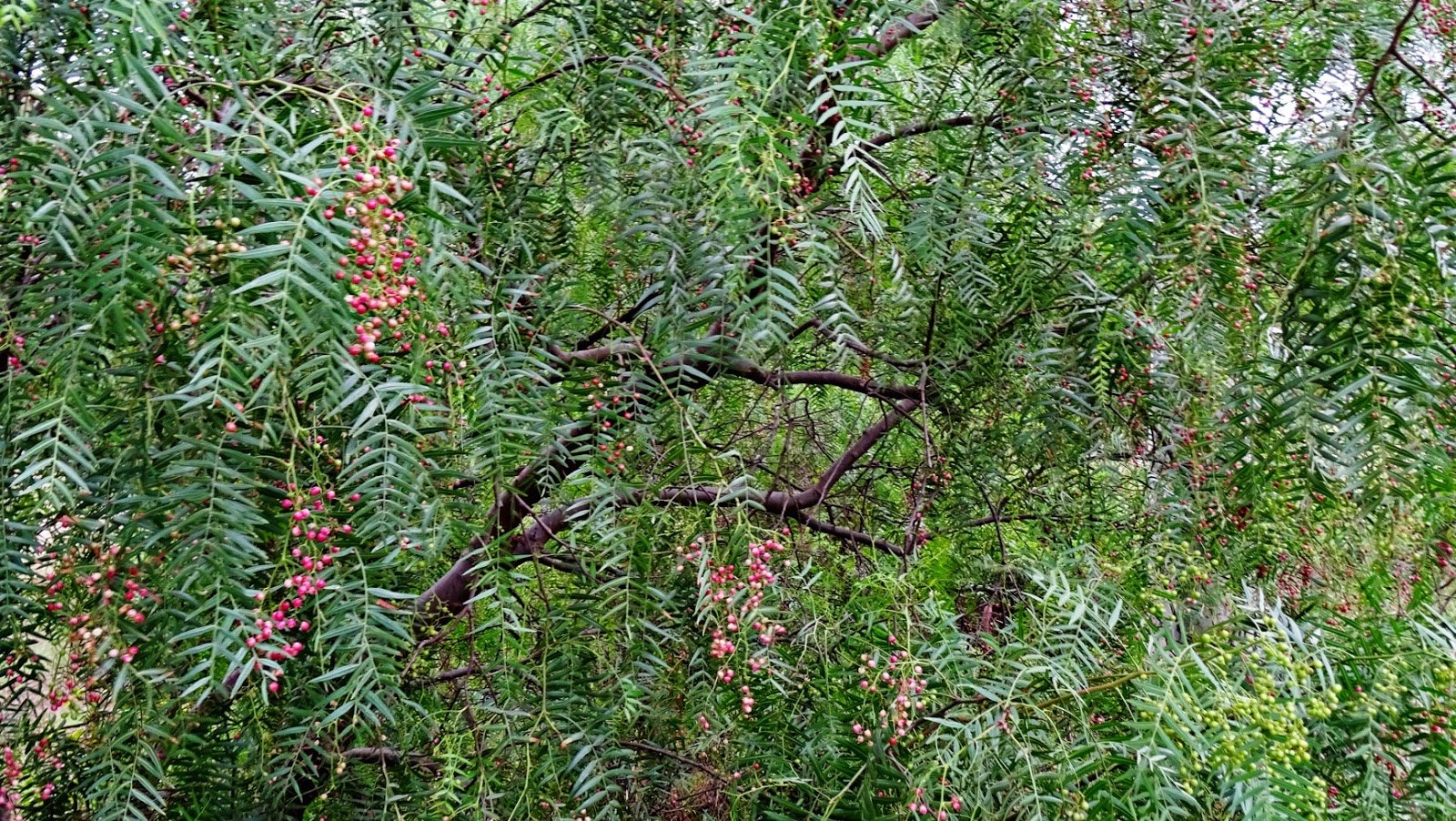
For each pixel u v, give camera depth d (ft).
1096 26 6.32
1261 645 4.77
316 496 3.79
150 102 3.37
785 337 4.62
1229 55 5.59
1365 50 6.01
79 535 3.59
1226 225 5.16
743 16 4.40
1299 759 4.27
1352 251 4.37
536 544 6.17
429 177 3.45
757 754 5.96
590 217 6.72
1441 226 4.42
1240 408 5.04
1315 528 5.43
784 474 10.28
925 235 6.23
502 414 4.70
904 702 5.01
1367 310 4.30
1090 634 5.16
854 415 11.10
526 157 6.45
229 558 3.36
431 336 4.28
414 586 5.77
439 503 4.13
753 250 4.92
